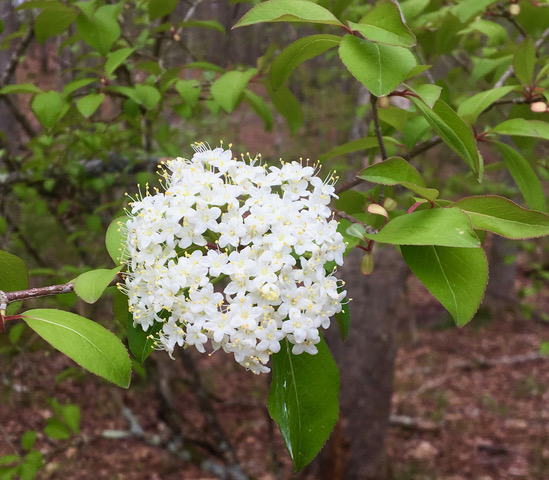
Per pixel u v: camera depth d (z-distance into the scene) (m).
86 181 4.44
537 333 12.24
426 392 9.99
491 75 3.60
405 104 3.17
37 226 6.03
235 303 1.64
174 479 6.99
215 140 7.39
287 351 1.78
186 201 1.73
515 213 1.75
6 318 1.54
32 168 4.34
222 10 6.00
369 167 1.81
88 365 1.47
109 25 2.71
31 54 5.57
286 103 3.32
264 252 1.66
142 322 1.76
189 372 6.02
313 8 1.66
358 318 6.38
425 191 1.73
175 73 3.34
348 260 6.35
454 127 1.83
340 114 9.49
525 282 13.78
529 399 9.78
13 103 4.11
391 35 1.62
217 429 6.23
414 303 14.10
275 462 5.51
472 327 12.59
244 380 9.72
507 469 7.83
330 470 6.68
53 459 6.46
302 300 1.66
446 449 8.31
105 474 6.70
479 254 1.68
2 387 5.50
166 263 1.77
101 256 4.93
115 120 3.83
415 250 1.73
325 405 1.73
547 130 2.22
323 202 1.83
